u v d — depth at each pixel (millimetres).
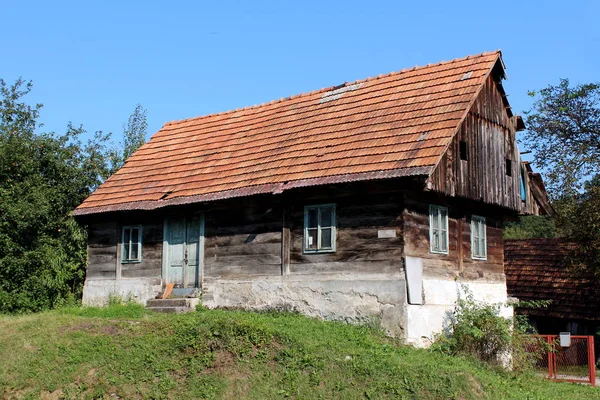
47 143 24562
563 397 12641
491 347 14492
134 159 21562
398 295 14078
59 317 15633
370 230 14719
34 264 21453
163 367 12148
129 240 19297
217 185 17203
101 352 12867
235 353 12180
